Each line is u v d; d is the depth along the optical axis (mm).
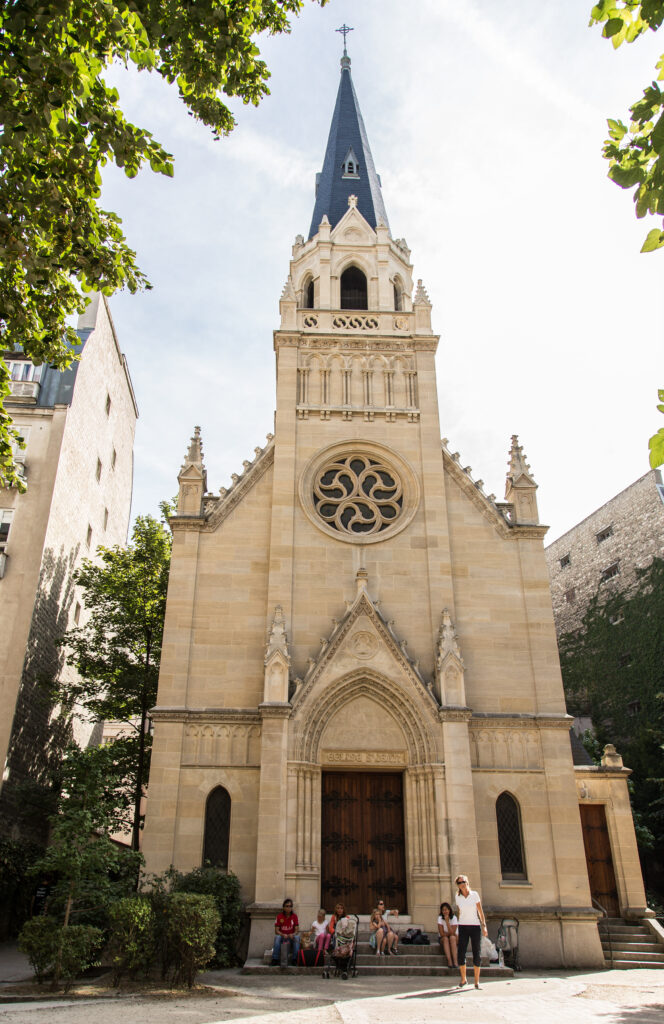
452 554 28891
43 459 35969
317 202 43594
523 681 27078
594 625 51125
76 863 17641
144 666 35219
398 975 20234
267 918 22406
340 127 45344
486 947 21469
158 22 12898
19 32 11609
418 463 30250
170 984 17328
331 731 25578
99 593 36750
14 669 31906
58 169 13953
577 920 23703
